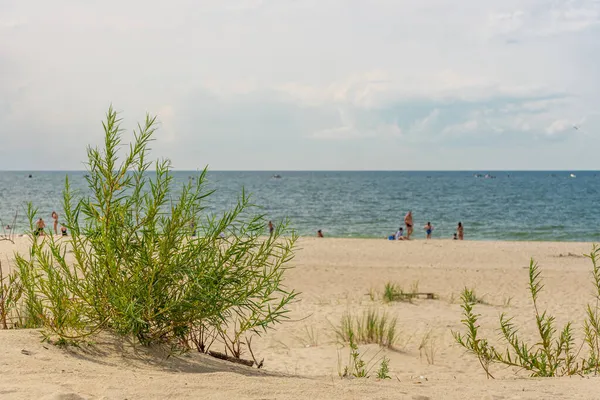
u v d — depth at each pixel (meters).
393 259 23.28
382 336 9.69
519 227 47.16
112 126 4.13
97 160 4.11
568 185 153.88
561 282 18.02
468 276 19.00
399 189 124.00
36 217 41.47
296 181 180.62
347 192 108.81
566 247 27.97
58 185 127.25
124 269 4.22
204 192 4.20
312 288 16.05
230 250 4.23
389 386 3.74
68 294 4.27
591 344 5.78
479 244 28.44
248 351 8.60
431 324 11.30
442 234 41.91
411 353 9.05
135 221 4.27
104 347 4.00
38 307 4.16
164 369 3.85
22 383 2.94
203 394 3.06
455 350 9.24
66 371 3.29
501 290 16.61
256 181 178.75
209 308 4.21
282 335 9.85
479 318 12.03
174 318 4.20
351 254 24.17
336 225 47.59
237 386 3.27
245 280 4.34
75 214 4.14
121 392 2.97
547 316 12.40
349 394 3.33
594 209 68.94
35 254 4.25
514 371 7.87
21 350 3.56
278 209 64.62
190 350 4.57
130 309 3.94
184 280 4.46
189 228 4.18
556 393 3.72
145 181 4.18
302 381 3.63
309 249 25.06
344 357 8.53
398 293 14.65
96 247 4.15
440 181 189.25
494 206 73.38
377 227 46.31
